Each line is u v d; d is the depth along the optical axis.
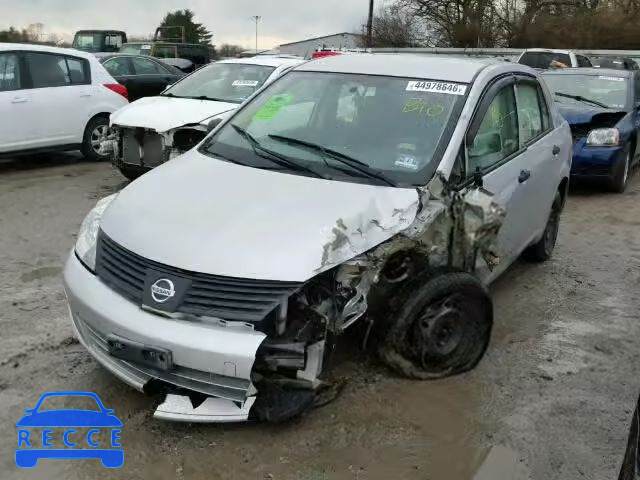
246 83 8.56
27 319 4.40
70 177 8.91
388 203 3.44
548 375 3.97
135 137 7.64
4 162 9.95
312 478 2.96
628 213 7.98
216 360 2.90
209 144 4.37
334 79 4.49
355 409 3.46
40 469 2.97
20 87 8.88
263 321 2.98
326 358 3.25
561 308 5.02
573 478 3.05
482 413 3.51
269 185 3.62
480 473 3.05
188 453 3.10
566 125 5.93
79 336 3.47
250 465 3.03
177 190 3.67
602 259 6.22
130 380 3.18
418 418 3.43
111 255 3.33
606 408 3.63
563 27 34.19
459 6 36.91
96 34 24.28
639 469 2.14
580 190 9.30
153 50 21.28
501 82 4.48
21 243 5.98
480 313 3.84
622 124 8.88
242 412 3.02
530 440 3.31
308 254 3.06
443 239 3.59
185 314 3.00
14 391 3.54
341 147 3.96
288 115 4.36
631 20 33.09
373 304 3.43
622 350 4.36
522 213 4.69
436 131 3.89
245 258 3.04
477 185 3.82
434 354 3.70
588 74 10.05
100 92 9.77
